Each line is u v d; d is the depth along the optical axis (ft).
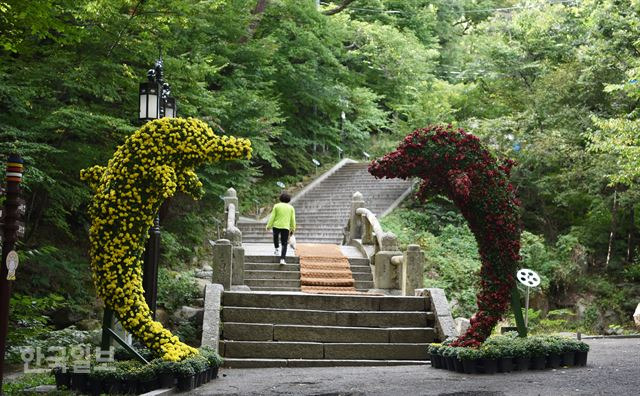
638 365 30.27
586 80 78.07
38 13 37.52
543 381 26.27
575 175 74.69
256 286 52.65
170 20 49.39
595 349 38.19
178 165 28.45
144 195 28.02
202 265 68.33
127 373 26.50
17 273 49.62
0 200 31.07
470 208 31.53
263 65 83.20
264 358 37.09
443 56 133.80
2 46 43.68
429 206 86.07
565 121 78.84
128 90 49.32
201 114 63.31
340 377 29.84
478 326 31.07
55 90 46.50
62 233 58.49
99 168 29.63
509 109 93.91
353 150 114.21
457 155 30.86
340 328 38.68
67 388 27.07
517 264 31.48
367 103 106.42
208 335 36.81
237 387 27.53
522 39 93.56
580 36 87.97
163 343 27.91
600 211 77.61
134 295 27.96
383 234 52.54
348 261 57.21
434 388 25.58
